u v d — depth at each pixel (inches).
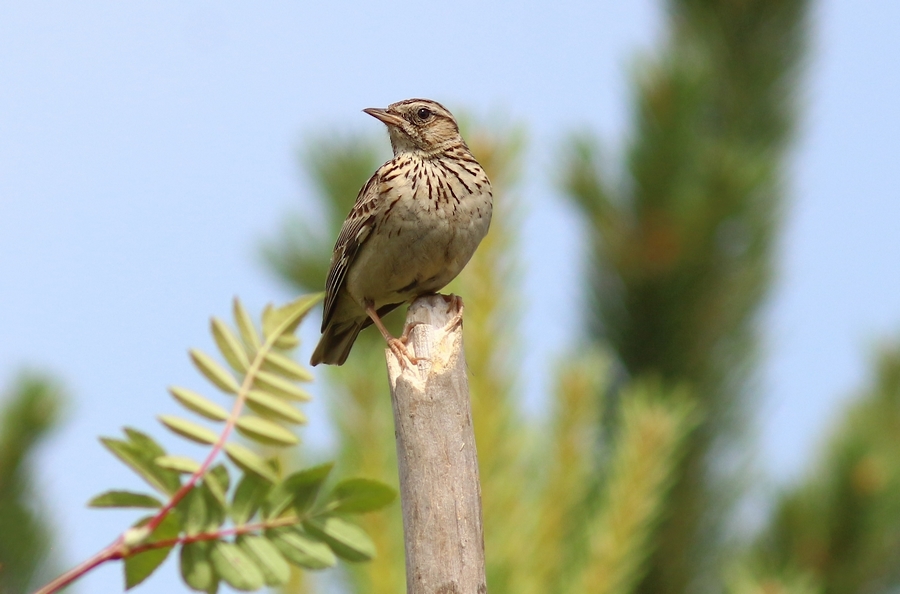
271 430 239.9
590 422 369.7
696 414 506.9
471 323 383.2
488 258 398.6
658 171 516.1
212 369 244.8
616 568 358.3
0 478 416.2
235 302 253.4
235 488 236.1
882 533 465.7
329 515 240.2
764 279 536.7
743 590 413.4
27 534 414.0
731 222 523.5
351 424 365.1
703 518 516.1
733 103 573.0
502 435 365.7
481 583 266.1
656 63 527.5
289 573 236.7
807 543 468.8
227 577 232.8
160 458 227.8
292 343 254.2
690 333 529.0
